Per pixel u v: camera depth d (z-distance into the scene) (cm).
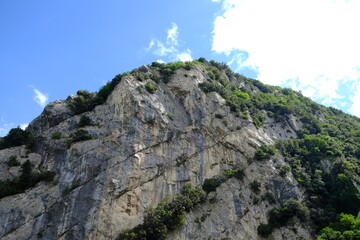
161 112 7919
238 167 7694
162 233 6119
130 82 8200
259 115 9212
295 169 7844
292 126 9588
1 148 7312
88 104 8088
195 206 6775
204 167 7488
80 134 7269
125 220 6244
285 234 6681
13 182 6625
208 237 6456
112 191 6438
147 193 6681
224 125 8306
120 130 7275
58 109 7969
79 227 6022
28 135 7525
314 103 11638
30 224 6078
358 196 7081
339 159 8081
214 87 9131
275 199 7188
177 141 7625
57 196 6406
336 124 10481
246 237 6612
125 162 6831
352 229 6412
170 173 7106
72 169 6756
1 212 6181
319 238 6322
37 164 7031
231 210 6900
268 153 7950
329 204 7181
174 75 9156
